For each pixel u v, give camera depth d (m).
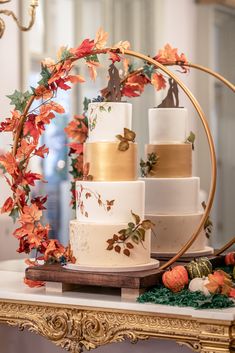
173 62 2.27
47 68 2.09
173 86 2.36
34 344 2.31
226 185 5.84
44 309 1.96
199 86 5.68
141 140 5.27
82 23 4.75
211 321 1.74
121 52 2.02
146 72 2.22
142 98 5.25
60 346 2.07
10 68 3.84
